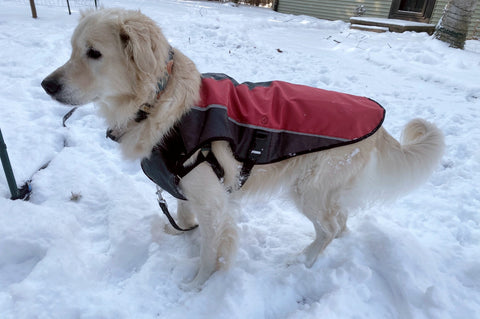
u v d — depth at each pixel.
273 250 2.60
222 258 2.22
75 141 3.71
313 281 2.21
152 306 2.02
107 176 3.26
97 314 1.85
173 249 2.52
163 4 13.88
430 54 8.09
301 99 2.05
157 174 2.01
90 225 2.67
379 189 2.50
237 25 10.66
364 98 2.30
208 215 2.08
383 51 8.57
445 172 3.57
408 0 13.95
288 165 2.21
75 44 1.77
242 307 1.97
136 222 2.63
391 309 2.10
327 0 15.46
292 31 11.57
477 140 4.15
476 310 2.00
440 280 2.22
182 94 1.84
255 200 2.46
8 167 2.56
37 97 4.53
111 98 1.86
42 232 2.30
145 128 1.89
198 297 2.04
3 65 5.38
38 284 1.96
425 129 2.41
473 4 8.85
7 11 9.31
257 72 6.38
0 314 1.82
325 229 2.38
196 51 7.30
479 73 6.98
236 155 1.97
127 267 2.35
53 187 2.96
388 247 2.38
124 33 1.71
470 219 2.88
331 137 2.03
